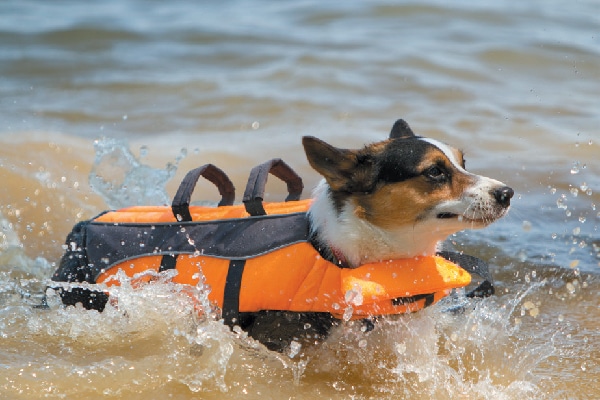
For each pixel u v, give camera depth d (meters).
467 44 16.84
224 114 13.58
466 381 6.07
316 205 6.20
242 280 6.06
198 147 11.95
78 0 22.48
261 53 16.94
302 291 5.98
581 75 14.96
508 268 8.11
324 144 5.95
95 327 6.61
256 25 19.25
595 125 12.48
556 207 9.62
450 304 7.19
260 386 5.95
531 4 19.97
